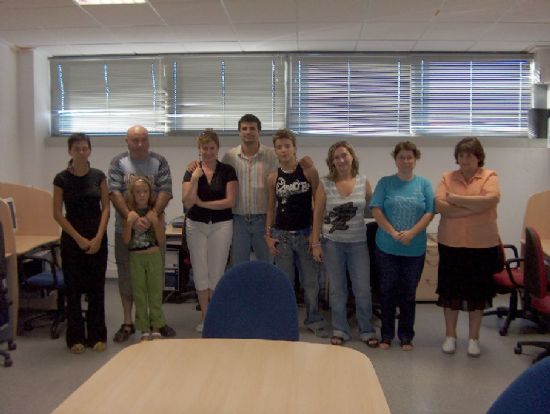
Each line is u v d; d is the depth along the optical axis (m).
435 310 4.34
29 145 5.03
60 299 3.78
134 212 3.39
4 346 3.45
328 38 4.55
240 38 4.56
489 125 5.06
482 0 3.54
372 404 1.34
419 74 5.05
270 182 3.48
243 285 1.99
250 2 3.61
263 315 1.96
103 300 3.39
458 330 3.81
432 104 5.07
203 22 4.07
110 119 5.29
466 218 3.12
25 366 3.12
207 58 5.13
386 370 3.08
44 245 3.93
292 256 3.56
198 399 1.37
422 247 3.28
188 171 3.49
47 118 5.26
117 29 4.27
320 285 4.40
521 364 3.19
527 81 5.03
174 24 4.13
